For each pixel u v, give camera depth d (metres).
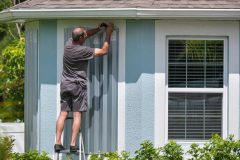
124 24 15.49
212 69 15.68
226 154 14.45
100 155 15.45
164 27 15.50
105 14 15.09
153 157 14.62
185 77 15.65
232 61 15.63
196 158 14.69
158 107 15.55
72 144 15.14
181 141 15.70
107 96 15.60
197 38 15.63
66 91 15.20
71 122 15.79
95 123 15.69
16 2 29.25
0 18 16.44
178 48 15.62
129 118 15.55
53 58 15.84
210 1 15.58
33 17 15.52
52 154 15.93
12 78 24.48
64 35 15.79
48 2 15.76
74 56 15.14
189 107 15.72
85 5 15.38
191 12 15.00
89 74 15.66
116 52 15.53
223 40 15.68
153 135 15.55
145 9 14.96
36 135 16.19
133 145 15.55
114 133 15.59
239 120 15.69
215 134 14.82
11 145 16.62
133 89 15.52
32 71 16.55
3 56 24.78
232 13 15.05
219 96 15.74
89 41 15.65
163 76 15.53
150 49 15.49
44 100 15.91
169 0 15.55
